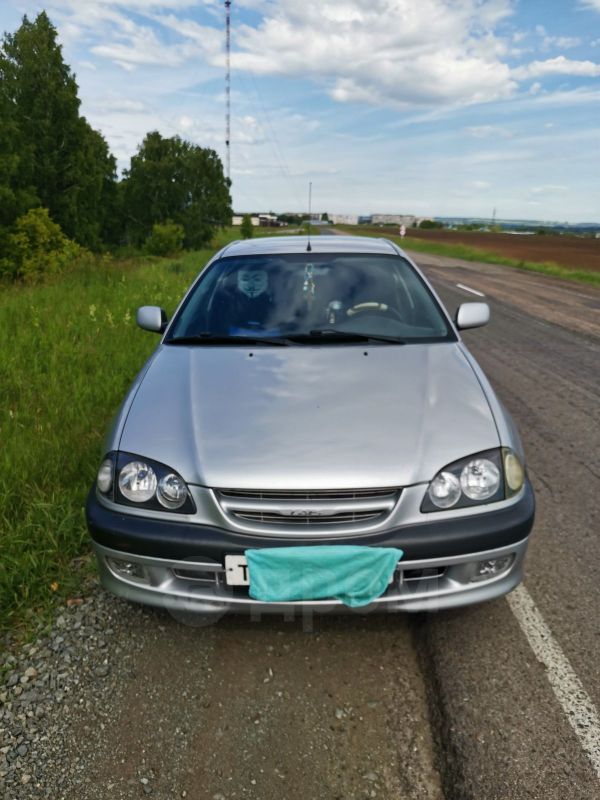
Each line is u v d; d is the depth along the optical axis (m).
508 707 2.02
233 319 3.21
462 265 25.50
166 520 2.15
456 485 2.13
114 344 6.60
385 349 2.90
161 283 11.57
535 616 2.49
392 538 2.06
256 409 2.37
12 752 1.85
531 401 5.56
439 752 1.86
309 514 2.07
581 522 3.31
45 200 41.00
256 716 1.99
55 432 4.16
